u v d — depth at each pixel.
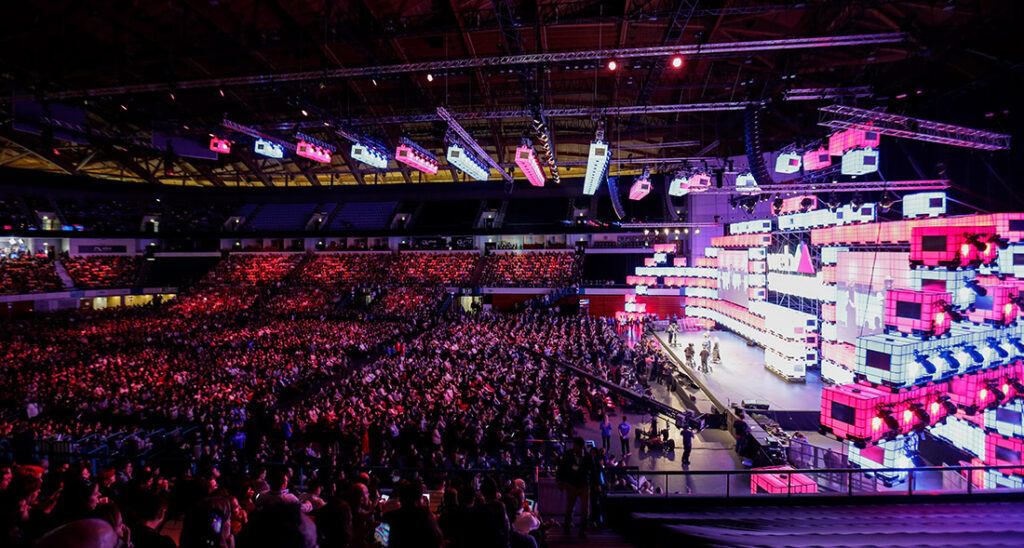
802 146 21.50
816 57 20.27
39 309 44.66
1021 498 9.35
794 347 23.03
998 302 12.48
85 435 16.56
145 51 22.73
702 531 6.73
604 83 28.25
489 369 24.88
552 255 48.25
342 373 28.39
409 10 20.16
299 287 49.09
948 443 15.94
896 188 19.92
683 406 22.62
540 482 9.19
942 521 7.79
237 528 5.29
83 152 45.28
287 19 20.83
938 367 11.25
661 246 36.09
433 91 30.14
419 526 2.73
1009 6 14.77
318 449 18.00
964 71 18.83
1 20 20.52
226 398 21.44
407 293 46.41
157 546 3.14
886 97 17.69
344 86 30.12
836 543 6.00
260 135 25.17
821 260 21.67
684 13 14.59
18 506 3.76
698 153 35.72
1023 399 12.31
